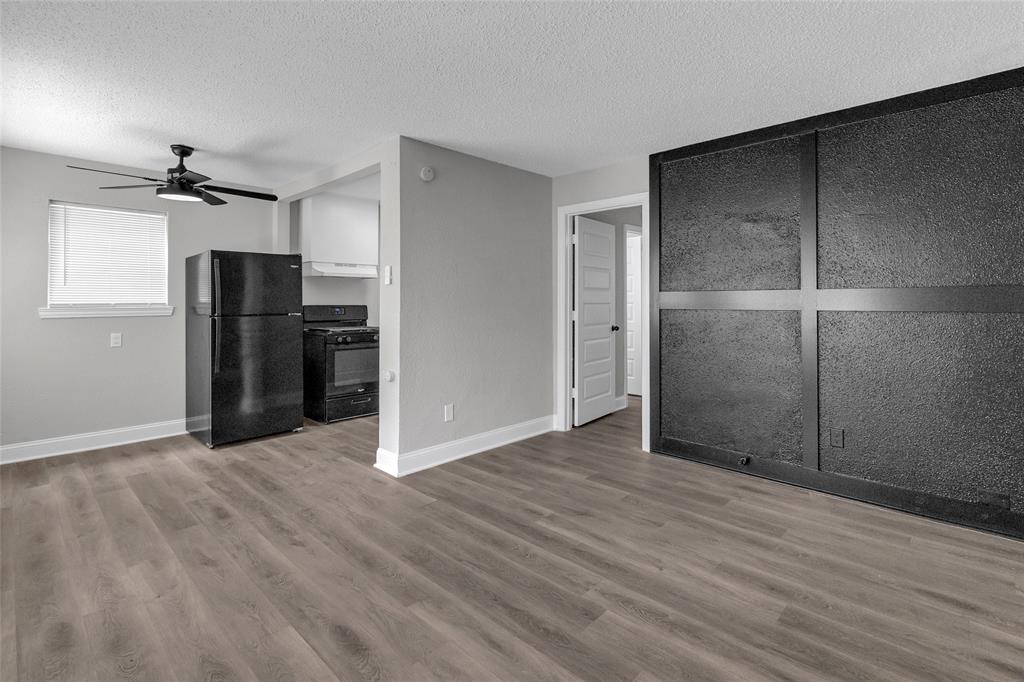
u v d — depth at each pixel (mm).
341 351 5125
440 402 3822
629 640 1806
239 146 3723
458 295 3928
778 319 3367
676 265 3840
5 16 2012
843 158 3066
